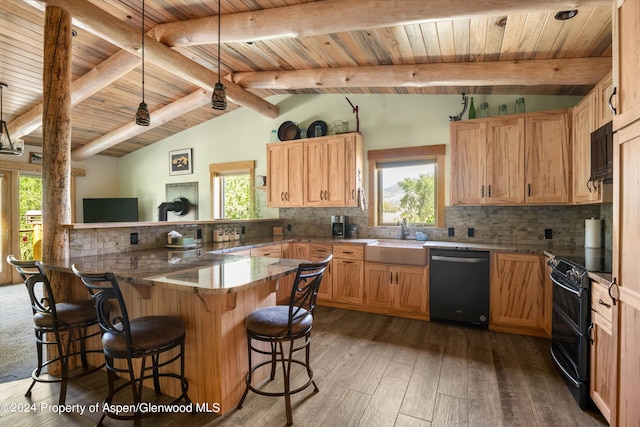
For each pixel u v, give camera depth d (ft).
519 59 8.87
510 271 9.98
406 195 13.64
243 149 17.19
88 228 8.45
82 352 6.94
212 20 9.03
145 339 5.56
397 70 10.28
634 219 4.53
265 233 15.20
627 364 4.74
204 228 12.08
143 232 9.95
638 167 4.42
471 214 12.19
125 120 16.07
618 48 4.92
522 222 11.44
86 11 8.18
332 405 6.48
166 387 6.93
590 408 6.32
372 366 8.05
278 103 16.05
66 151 8.05
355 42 9.14
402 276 11.54
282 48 10.41
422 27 7.85
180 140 19.02
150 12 9.25
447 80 9.71
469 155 11.10
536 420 6.03
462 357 8.51
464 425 5.90
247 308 6.97
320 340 9.64
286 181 14.60
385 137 13.66
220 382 6.20
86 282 5.52
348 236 14.29
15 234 17.26
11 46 10.18
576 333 6.61
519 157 10.40
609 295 5.33
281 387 7.14
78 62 11.51
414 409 6.36
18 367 8.00
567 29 7.20
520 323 9.87
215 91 7.60
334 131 14.46
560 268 7.67
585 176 8.84
